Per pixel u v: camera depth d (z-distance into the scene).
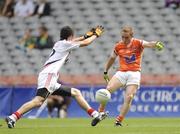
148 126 37.25
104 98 33.53
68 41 32.56
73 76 71.31
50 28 80.81
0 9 83.50
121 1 83.62
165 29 80.06
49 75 32.09
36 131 31.55
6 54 78.12
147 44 35.69
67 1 84.31
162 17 81.50
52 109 56.47
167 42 78.31
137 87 36.12
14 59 76.88
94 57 76.00
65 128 34.59
